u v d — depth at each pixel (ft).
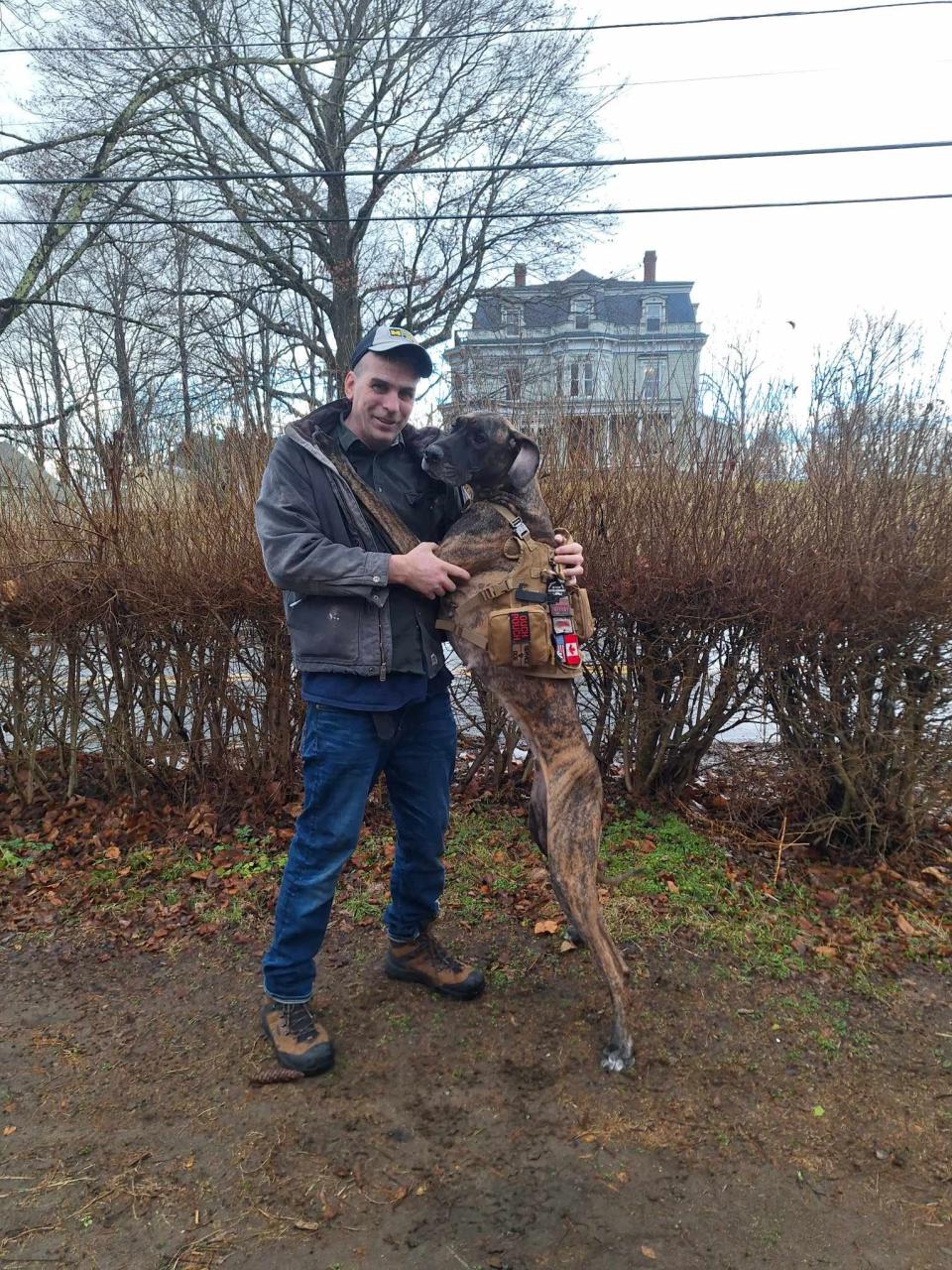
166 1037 9.45
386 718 8.50
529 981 10.41
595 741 15.19
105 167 50.52
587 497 14.62
